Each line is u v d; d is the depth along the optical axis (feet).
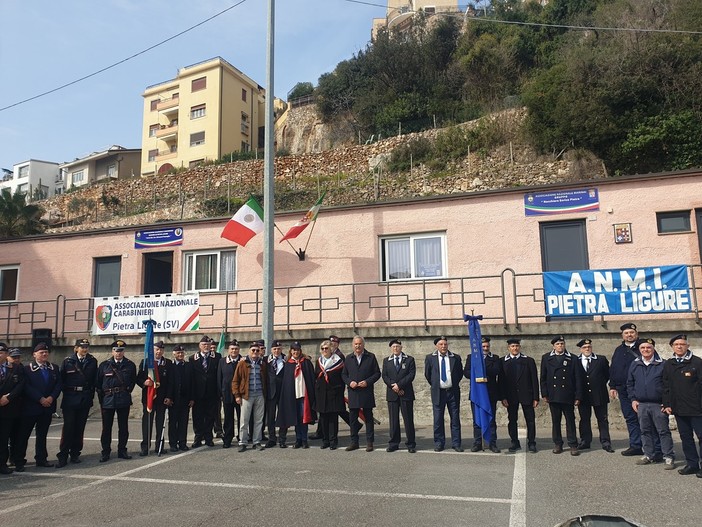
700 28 74.74
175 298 44.50
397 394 28.89
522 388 28.27
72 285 50.75
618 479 22.29
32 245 52.49
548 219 39.78
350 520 17.69
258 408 30.99
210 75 177.78
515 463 25.43
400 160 98.84
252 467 25.75
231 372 31.35
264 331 34.91
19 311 51.47
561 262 39.55
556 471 23.73
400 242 43.42
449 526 16.96
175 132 179.63
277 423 30.73
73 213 123.54
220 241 47.62
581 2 120.37
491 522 17.24
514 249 40.24
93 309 47.80
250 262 46.39
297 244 45.27
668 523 16.93
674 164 67.41
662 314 35.91
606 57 75.72
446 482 22.12
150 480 23.80
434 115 120.47
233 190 110.01
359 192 92.22
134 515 18.78
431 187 87.71
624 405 27.37
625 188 38.52
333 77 145.48
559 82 79.87
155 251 49.06
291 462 26.66
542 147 82.79
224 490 21.66
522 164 82.64
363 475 23.57
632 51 74.33
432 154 97.25
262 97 196.54
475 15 141.90
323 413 30.22
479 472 23.73
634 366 25.73
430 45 132.46
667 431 24.34
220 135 173.88
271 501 19.95
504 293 38.55
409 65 131.54
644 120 70.08
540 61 119.75
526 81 114.42
